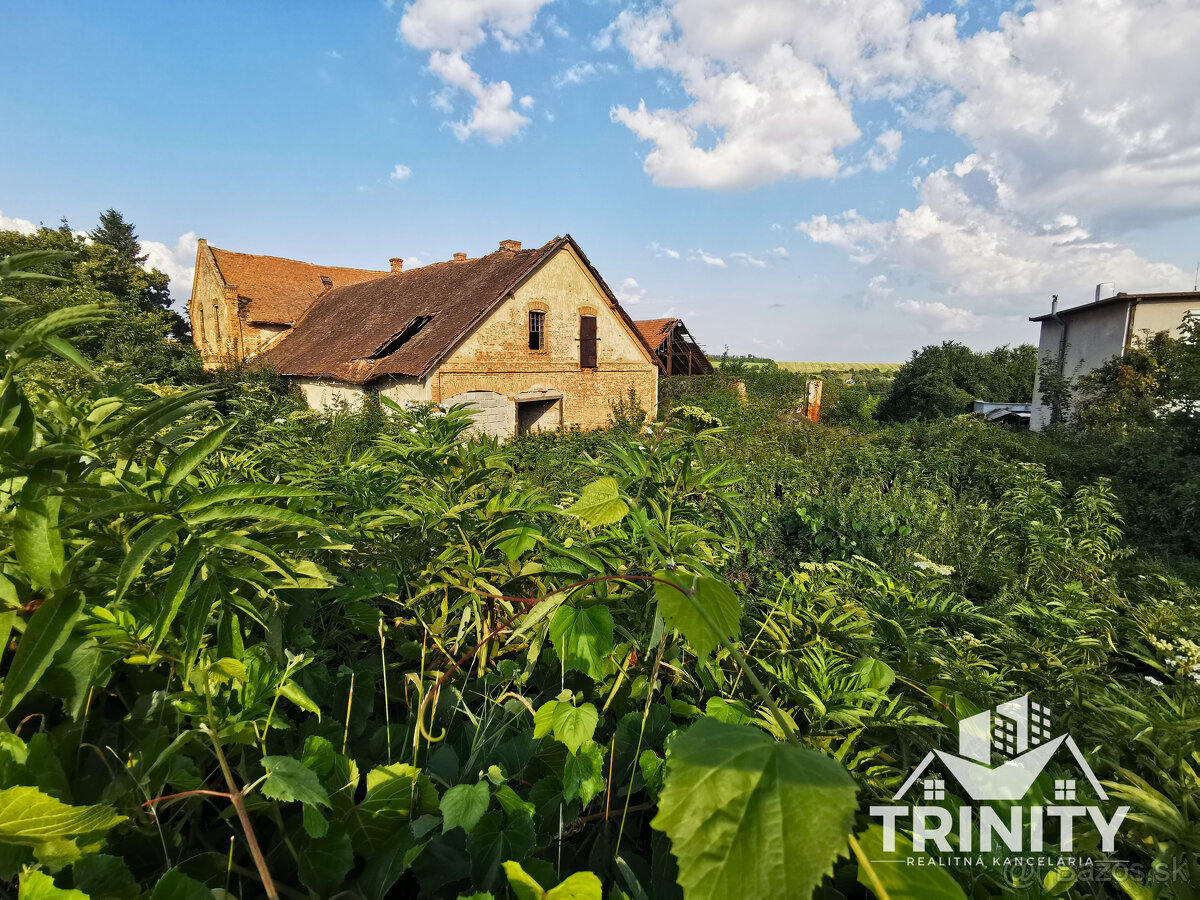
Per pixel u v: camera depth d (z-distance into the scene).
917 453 10.36
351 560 2.04
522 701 1.47
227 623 1.13
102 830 0.87
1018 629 3.28
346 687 1.58
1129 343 16.23
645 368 20.30
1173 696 2.45
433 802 1.26
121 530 1.18
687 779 0.72
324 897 1.07
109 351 13.34
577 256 17.47
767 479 8.40
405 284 20.14
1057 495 7.22
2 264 0.97
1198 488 6.77
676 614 1.04
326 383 16.72
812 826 0.65
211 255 24.19
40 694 1.19
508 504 1.97
